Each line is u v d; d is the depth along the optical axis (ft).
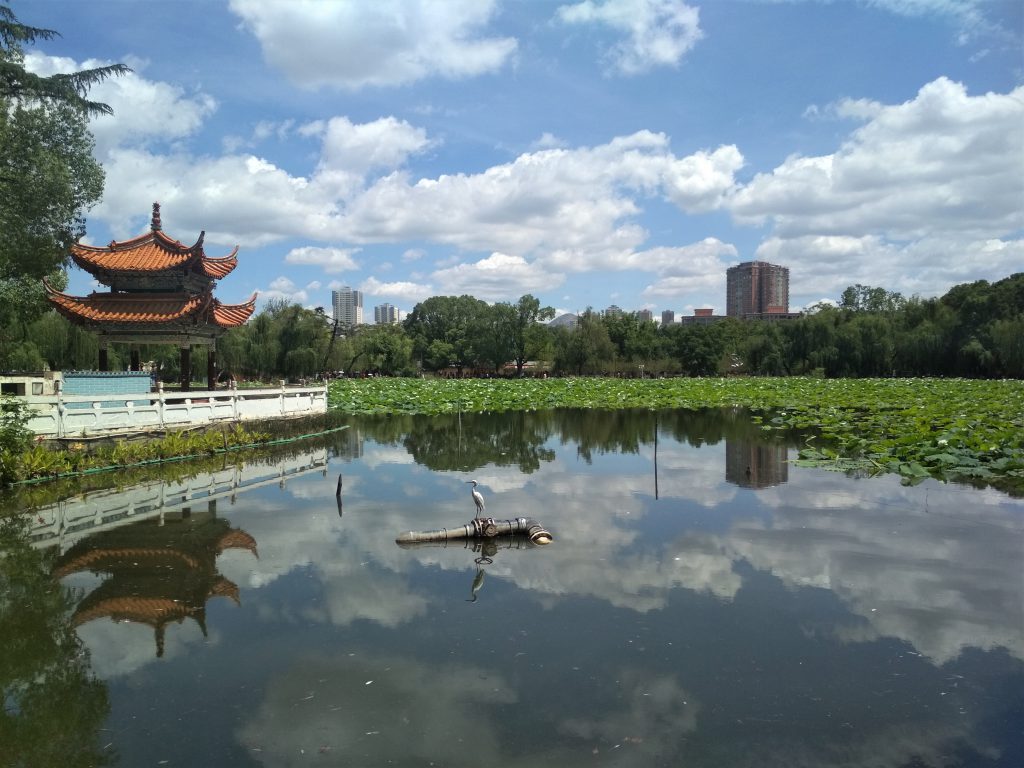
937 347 223.30
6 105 66.54
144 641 23.30
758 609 25.50
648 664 21.22
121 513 41.73
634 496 45.88
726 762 16.31
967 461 54.95
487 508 42.34
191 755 16.79
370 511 41.73
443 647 22.47
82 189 74.84
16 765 16.52
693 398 142.61
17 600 27.25
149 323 71.82
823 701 19.11
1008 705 18.90
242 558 32.27
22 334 114.73
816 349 249.96
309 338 175.73
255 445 73.51
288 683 20.22
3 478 49.65
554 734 17.51
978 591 27.32
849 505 42.70
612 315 293.84
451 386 176.24
